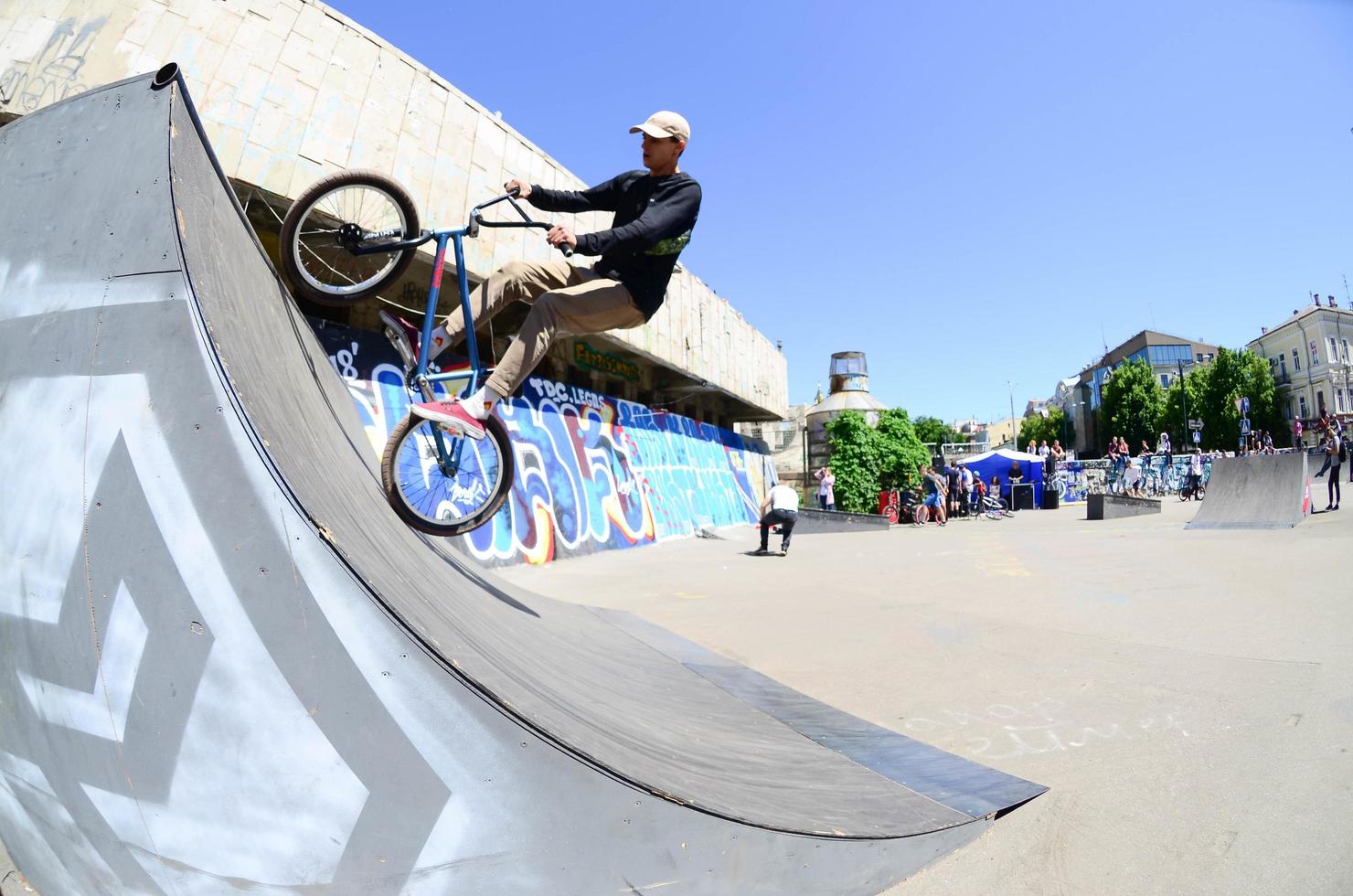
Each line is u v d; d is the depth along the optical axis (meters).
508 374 3.18
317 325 8.34
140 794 1.70
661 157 3.53
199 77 6.49
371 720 1.66
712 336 17.86
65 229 2.12
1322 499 14.87
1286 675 3.55
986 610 5.63
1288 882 1.91
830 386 29.28
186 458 1.78
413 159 8.18
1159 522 13.23
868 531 17.27
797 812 2.09
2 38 5.95
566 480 11.88
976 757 2.94
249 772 1.65
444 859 1.63
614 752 1.92
